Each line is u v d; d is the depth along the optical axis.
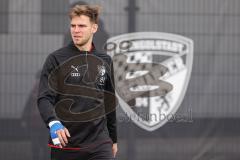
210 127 19.77
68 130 14.29
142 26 19.39
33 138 19.55
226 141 19.86
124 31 19.34
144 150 19.59
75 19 14.30
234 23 19.62
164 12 19.44
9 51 19.31
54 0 19.30
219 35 19.59
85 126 14.30
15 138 19.55
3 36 19.27
